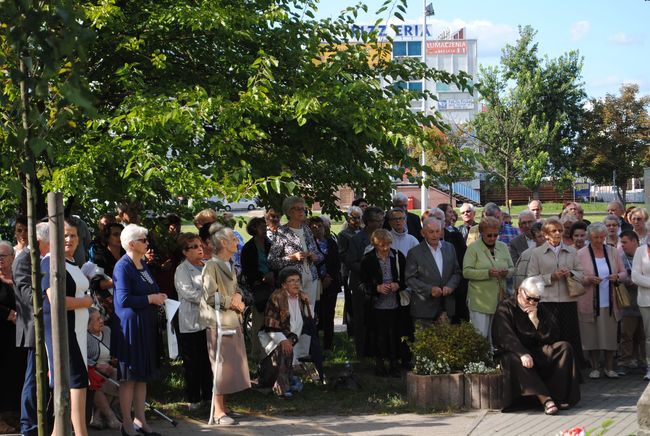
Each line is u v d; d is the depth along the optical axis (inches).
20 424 322.3
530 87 1684.3
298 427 331.3
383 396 386.6
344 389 397.7
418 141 387.9
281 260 419.5
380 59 466.9
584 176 2004.2
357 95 408.8
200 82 426.0
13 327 319.9
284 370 382.0
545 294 414.6
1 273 317.4
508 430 323.6
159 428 330.0
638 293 426.9
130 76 388.8
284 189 425.7
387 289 422.6
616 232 475.5
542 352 366.0
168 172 352.2
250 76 417.4
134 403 317.7
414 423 336.8
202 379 358.3
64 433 177.3
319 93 394.3
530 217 491.2
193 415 351.6
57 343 178.1
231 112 372.5
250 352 498.6
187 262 361.1
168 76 424.2
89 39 146.9
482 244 422.3
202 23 392.2
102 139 363.3
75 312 274.5
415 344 377.1
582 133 1903.3
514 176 1585.9
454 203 2267.5
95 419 330.6
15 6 146.0
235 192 358.6
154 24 404.8
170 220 426.0
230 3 427.2
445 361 367.9
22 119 165.5
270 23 434.3
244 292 433.7
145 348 307.6
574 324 414.6
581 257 438.0
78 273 275.3
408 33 3056.1
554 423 335.0
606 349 431.2
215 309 339.9
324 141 430.3
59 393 177.6
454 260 430.3
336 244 499.2
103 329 336.5
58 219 178.5
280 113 391.9
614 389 406.9
